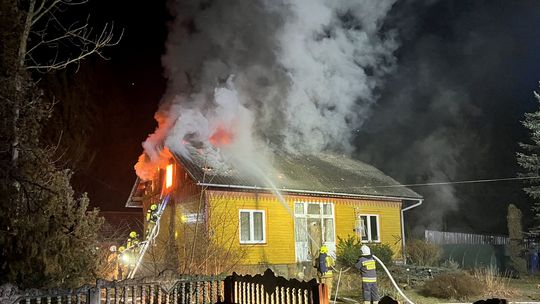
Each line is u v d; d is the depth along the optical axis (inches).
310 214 750.5
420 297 523.5
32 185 346.0
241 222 679.1
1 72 358.6
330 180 803.4
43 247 313.3
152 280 334.0
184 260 516.4
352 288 578.2
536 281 706.8
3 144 349.7
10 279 303.3
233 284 348.5
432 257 810.8
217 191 662.5
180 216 717.9
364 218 818.2
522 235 816.9
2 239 304.0
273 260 692.7
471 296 522.9
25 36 381.4
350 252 681.6
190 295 351.3
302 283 293.0
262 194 706.2
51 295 283.1
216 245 553.0
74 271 338.0
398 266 706.2
